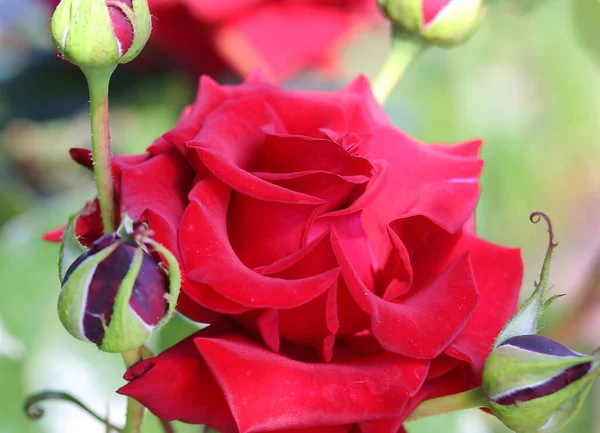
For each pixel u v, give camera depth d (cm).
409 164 39
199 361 35
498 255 39
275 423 34
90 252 33
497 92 64
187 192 37
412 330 35
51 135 64
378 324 35
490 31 63
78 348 47
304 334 36
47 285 48
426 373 35
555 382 34
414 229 38
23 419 46
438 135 62
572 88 65
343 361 36
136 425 37
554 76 64
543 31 62
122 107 56
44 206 51
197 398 35
